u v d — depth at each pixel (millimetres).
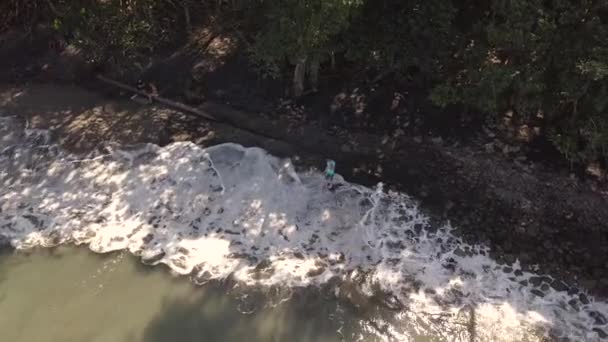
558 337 12047
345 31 14508
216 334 12211
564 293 12789
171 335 12188
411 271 13211
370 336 12242
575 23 12617
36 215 14250
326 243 13781
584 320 12328
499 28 13008
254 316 12508
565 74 12617
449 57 14906
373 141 15867
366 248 13664
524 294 12789
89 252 13570
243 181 15016
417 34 14234
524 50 12984
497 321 12336
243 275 13141
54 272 13234
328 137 16047
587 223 13836
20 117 16609
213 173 15148
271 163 15414
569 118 14203
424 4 14125
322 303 12734
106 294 12867
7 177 15102
